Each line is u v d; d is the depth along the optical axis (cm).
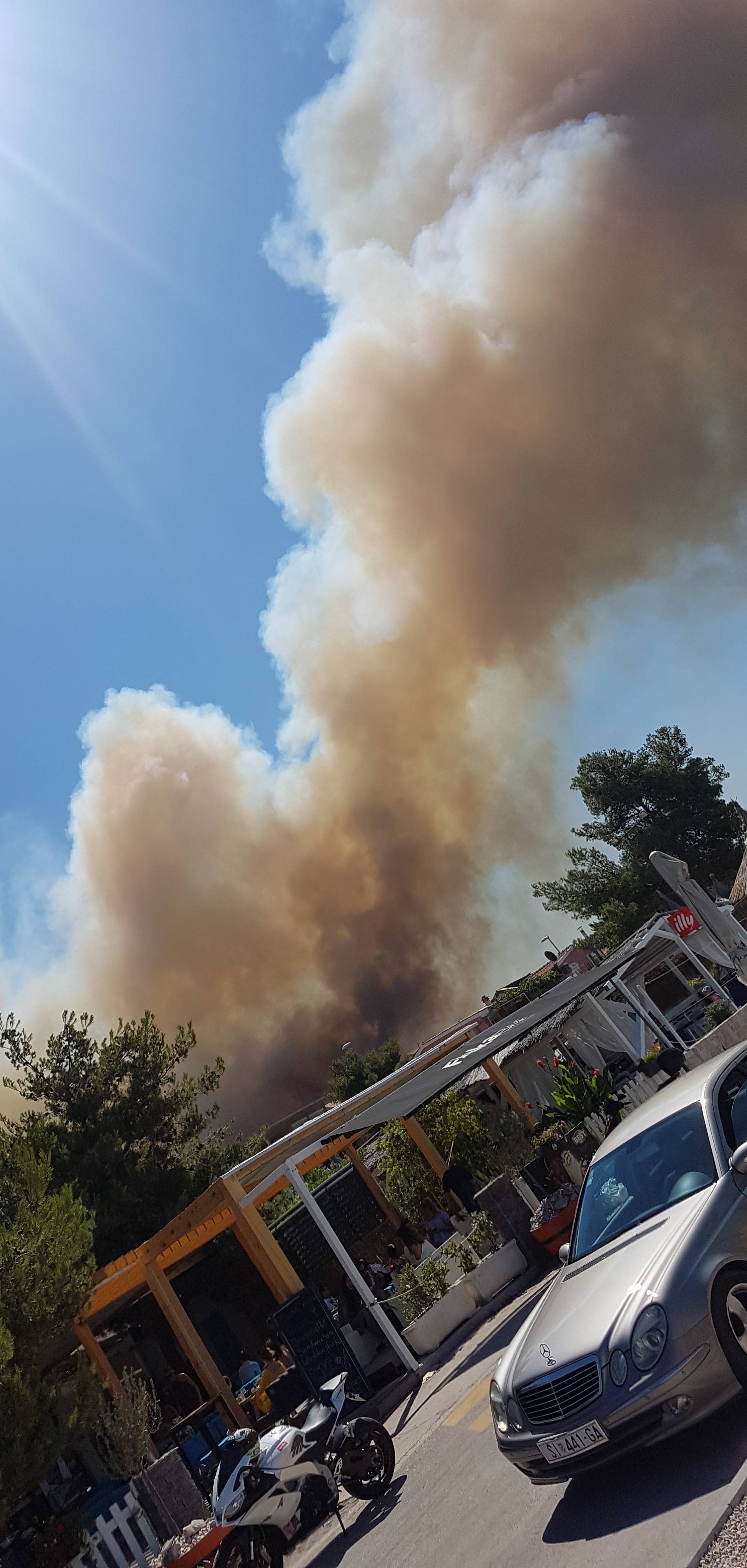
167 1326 1808
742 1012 1345
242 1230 1295
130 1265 1362
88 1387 1023
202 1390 1345
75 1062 1969
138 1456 987
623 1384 447
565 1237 1144
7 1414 930
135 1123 1930
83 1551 908
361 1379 1065
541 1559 444
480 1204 1179
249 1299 1814
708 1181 509
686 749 6088
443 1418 828
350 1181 1891
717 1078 580
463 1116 1538
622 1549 403
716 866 5797
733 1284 461
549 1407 471
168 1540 917
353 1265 1141
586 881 5872
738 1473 406
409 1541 591
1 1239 1055
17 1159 1144
